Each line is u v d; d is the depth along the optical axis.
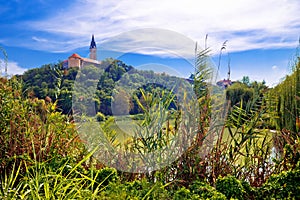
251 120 3.42
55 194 2.73
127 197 2.62
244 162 3.47
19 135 3.73
